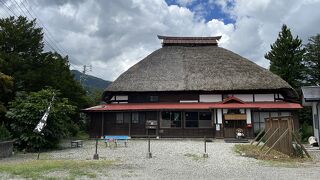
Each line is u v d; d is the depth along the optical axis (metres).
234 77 31.53
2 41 25.02
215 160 14.48
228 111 28.69
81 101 34.00
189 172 11.16
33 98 19.61
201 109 28.69
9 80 19.81
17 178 9.59
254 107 27.89
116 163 13.32
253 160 14.44
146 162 13.80
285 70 37.59
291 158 14.95
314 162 13.80
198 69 32.84
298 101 31.31
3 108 19.64
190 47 37.22
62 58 33.50
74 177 9.84
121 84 31.66
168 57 35.03
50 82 26.33
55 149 20.05
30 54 26.55
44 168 11.42
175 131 29.28
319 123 19.84
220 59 34.22
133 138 28.77
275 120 18.38
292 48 38.97
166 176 10.29
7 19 26.23
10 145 17.03
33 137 18.58
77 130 32.25
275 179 9.80
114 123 30.17
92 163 13.11
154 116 29.75
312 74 40.09
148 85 31.31
